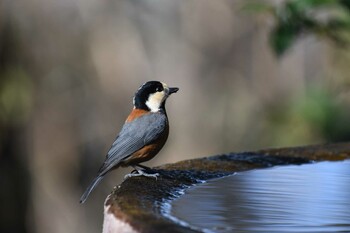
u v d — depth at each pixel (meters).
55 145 20.17
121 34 19.55
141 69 19.73
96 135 20.50
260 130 16.81
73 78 19.77
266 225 4.05
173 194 4.82
